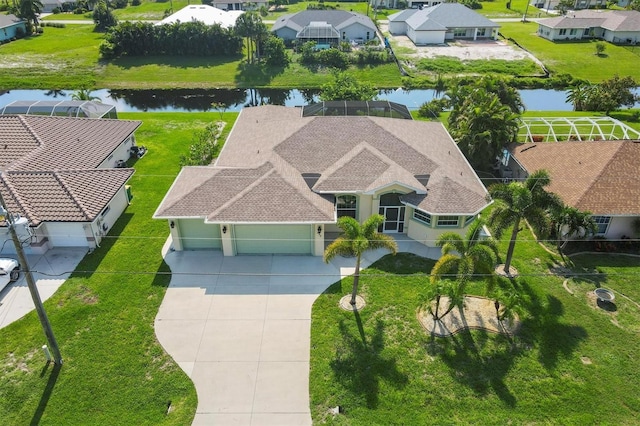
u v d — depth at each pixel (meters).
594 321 22.38
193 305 23.23
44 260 26.41
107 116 44.69
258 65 67.81
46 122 36.59
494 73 65.25
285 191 26.92
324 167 29.95
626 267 26.30
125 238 28.59
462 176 30.05
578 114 50.03
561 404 18.31
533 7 110.38
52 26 88.19
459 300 21.17
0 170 29.58
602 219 28.34
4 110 41.88
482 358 20.28
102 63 68.94
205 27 71.25
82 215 26.45
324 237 28.73
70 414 17.91
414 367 19.83
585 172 30.14
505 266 25.64
